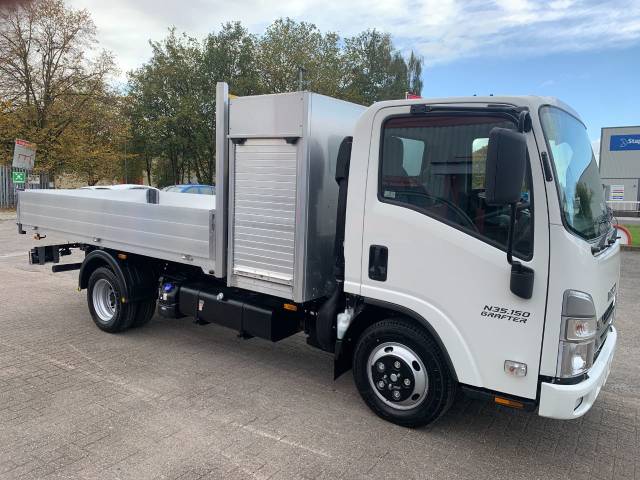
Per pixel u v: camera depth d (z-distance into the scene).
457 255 3.38
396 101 3.58
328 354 5.51
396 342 3.79
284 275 4.18
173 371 4.88
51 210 6.48
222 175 4.51
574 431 3.89
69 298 7.68
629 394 4.61
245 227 4.41
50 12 25.44
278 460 3.35
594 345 3.21
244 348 5.64
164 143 34.94
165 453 3.38
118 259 5.74
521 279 3.12
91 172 30.22
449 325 3.46
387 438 3.69
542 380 3.18
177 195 7.45
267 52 36.69
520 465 3.39
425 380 3.68
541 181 3.08
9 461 3.24
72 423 3.76
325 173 4.19
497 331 3.29
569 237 3.06
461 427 3.90
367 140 3.71
